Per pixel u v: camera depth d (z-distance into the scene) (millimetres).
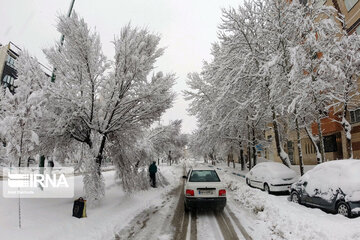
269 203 7629
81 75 7848
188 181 8406
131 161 9742
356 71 10695
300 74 12203
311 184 7660
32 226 5582
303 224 5129
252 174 13523
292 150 30156
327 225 4836
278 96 14383
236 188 13016
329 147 21344
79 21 7453
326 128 19141
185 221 6918
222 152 27531
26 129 5746
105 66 7801
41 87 7285
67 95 7301
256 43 15883
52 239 4996
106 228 5945
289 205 7465
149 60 8383
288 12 13281
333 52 11039
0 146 6117
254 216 7320
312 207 7562
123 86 7934
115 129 8672
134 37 7930
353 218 5859
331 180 6902
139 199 9930
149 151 12773
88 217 6625
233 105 17641
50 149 8297
